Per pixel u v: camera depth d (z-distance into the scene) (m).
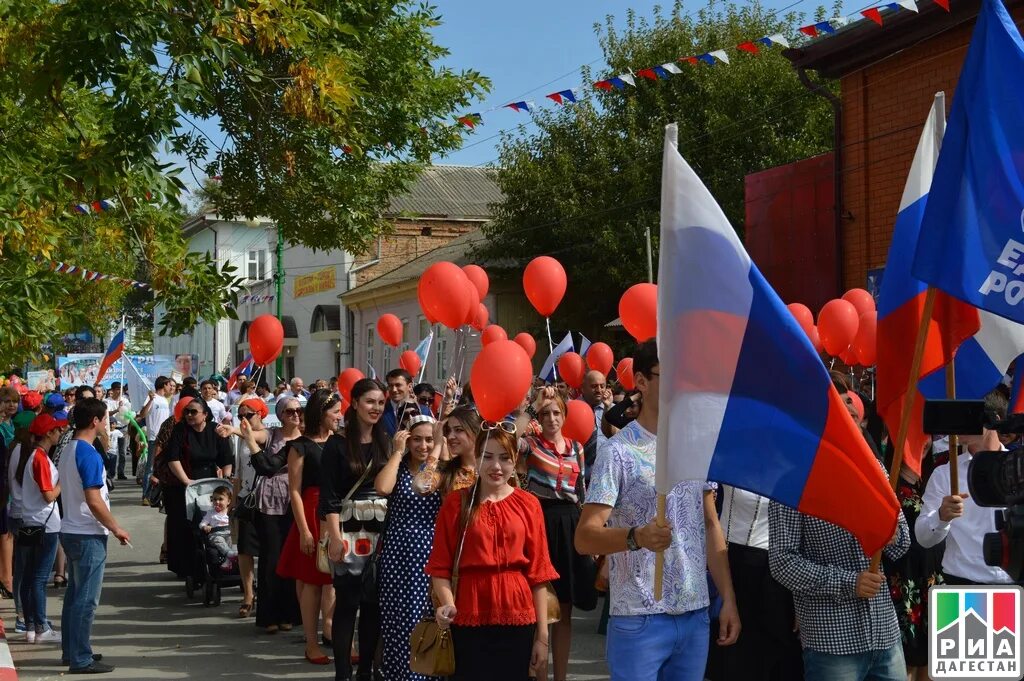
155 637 9.56
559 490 7.48
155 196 9.98
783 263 18.56
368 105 16.69
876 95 16.20
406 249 39.69
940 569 6.05
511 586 5.17
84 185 9.66
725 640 4.86
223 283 11.10
